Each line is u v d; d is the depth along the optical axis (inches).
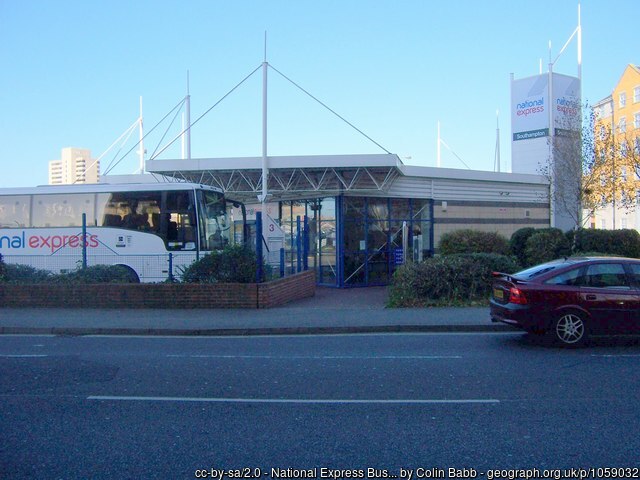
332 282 986.7
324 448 247.8
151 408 307.1
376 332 565.9
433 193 1087.0
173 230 828.6
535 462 231.0
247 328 570.9
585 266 471.2
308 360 428.5
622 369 386.9
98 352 470.0
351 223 986.1
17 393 338.3
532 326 465.4
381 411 298.0
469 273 710.5
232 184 1040.2
